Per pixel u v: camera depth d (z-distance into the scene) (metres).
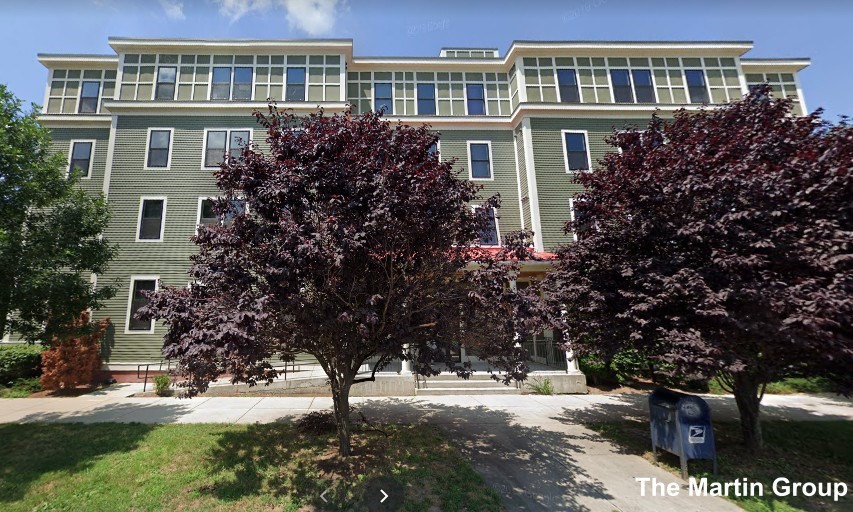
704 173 6.03
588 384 11.51
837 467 6.18
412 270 5.33
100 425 7.48
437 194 4.96
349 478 5.25
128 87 15.02
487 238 5.89
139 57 15.30
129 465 5.60
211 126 14.90
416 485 5.11
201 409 8.74
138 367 12.50
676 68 16.41
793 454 6.61
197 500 4.70
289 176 4.83
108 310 13.24
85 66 16.33
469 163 16.20
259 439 6.68
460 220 5.45
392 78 17.19
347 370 5.98
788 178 5.46
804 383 11.50
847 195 5.43
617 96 16.14
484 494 4.94
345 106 15.35
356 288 4.87
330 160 5.15
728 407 9.64
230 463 5.68
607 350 6.31
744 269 5.44
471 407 9.16
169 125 14.77
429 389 10.45
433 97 17.14
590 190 7.98
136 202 14.15
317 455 6.00
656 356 6.17
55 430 7.17
